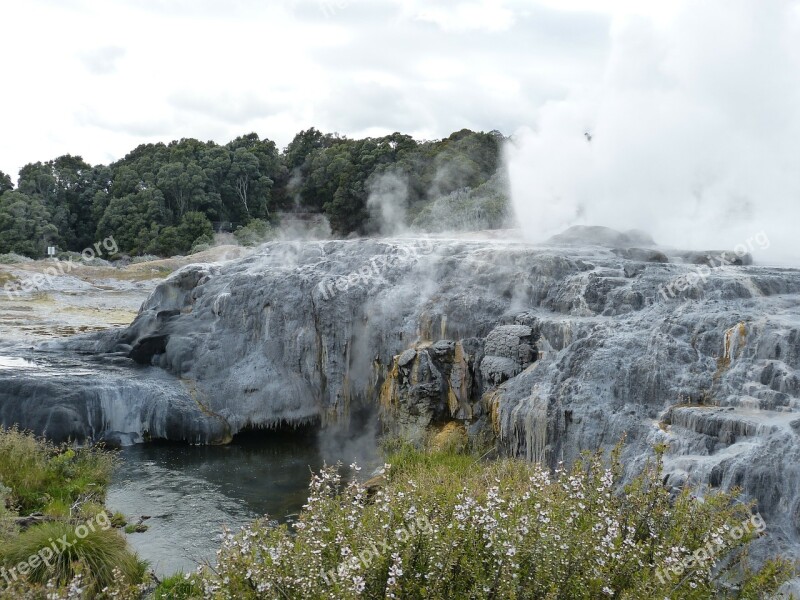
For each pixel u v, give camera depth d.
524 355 17.66
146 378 22.59
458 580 8.23
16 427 18.23
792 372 13.87
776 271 18.53
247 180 75.69
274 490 17.42
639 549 8.67
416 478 13.88
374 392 21.42
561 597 8.13
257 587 8.47
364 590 8.20
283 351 22.97
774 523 11.52
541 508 9.28
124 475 18.36
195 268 26.84
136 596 11.55
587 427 14.77
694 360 15.08
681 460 12.60
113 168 81.31
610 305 18.08
